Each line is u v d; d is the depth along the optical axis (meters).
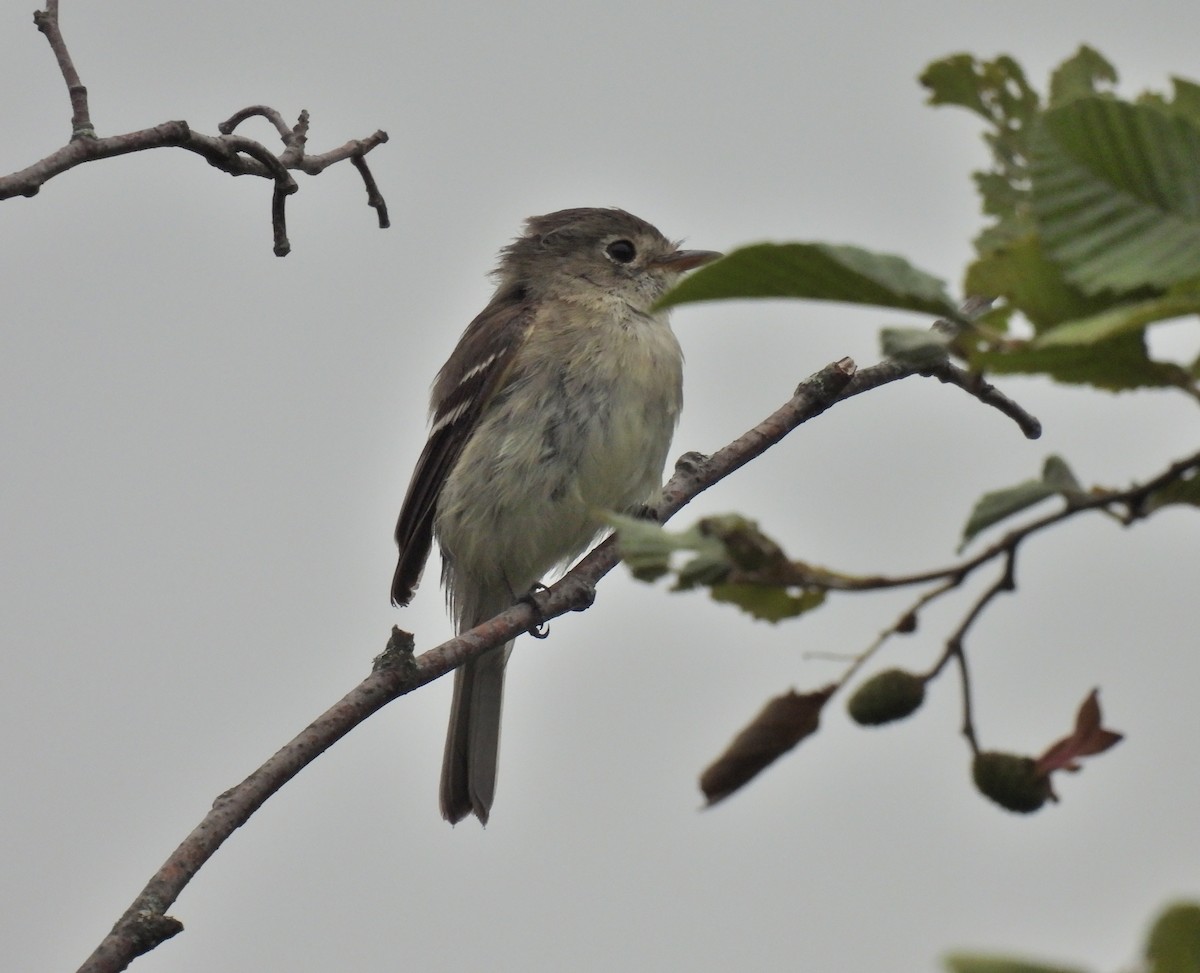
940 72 4.31
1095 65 4.29
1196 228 3.15
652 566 3.87
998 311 3.73
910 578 3.81
